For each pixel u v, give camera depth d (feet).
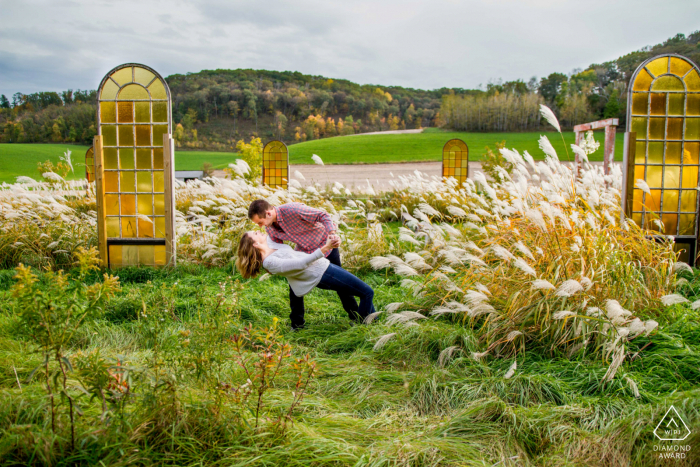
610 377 7.68
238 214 21.59
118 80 17.87
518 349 9.45
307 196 29.30
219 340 6.55
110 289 5.49
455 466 5.70
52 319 5.04
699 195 16.94
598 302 9.72
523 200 12.89
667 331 9.68
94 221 21.39
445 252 12.60
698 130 16.74
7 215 19.95
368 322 11.20
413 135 193.36
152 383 5.98
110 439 5.23
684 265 11.78
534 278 10.28
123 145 18.15
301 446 5.69
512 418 6.75
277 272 10.57
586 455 6.06
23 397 6.11
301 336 11.04
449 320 11.46
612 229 12.39
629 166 16.55
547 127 217.77
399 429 6.75
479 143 163.63
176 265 18.20
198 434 5.67
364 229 19.97
